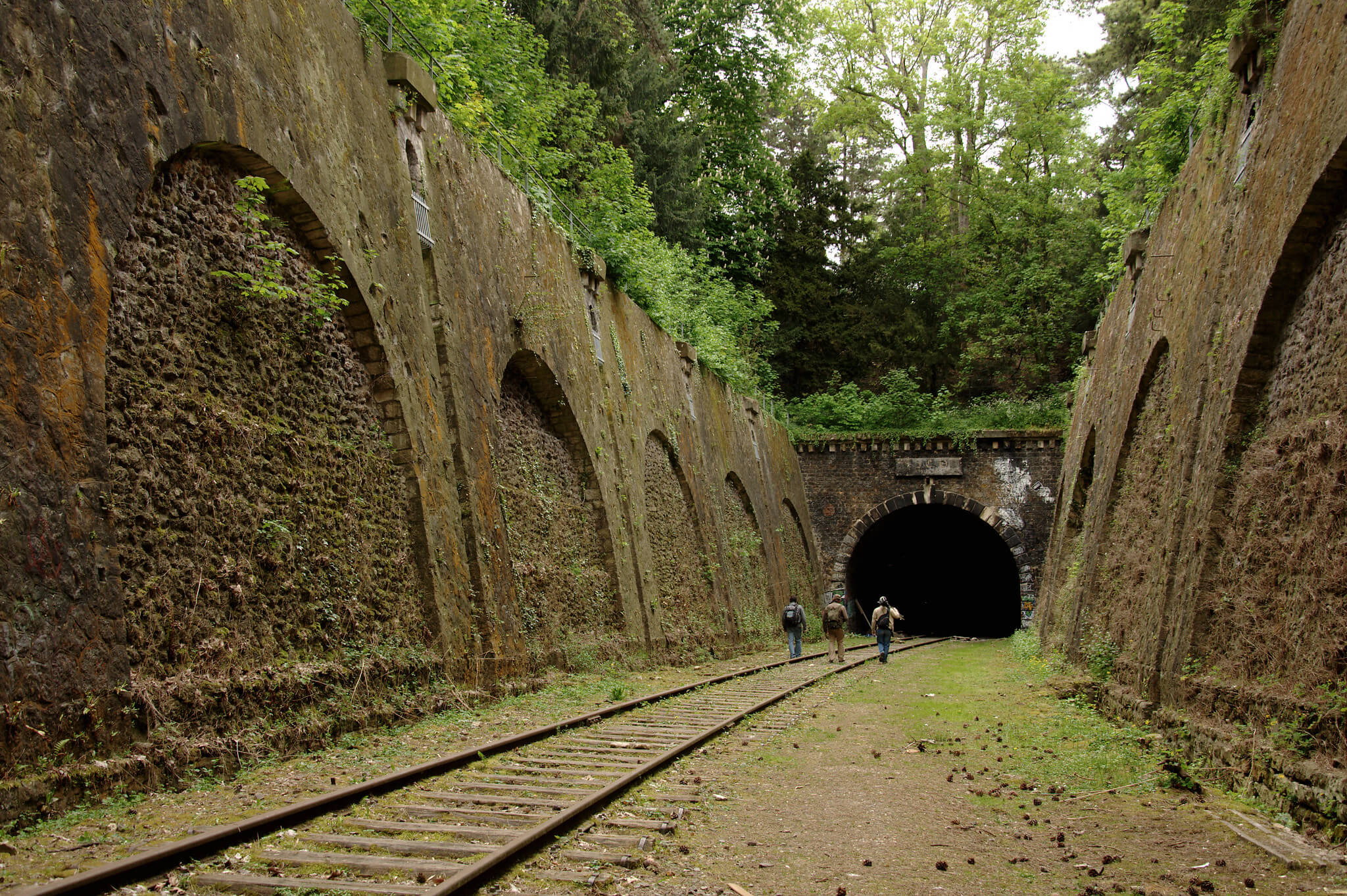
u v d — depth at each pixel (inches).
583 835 218.1
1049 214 1684.3
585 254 697.6
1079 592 652.1
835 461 1398.9
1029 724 425.4
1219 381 394.0
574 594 600.1
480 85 676.1
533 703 438.6
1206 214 453.4
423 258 467.2
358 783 251.8
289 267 362.9
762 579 1088.2
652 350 847.7
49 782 213.9
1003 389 1720.0
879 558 1665.8
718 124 1505.9
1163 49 577.3
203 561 293.3
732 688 580.4
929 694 559.5
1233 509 365.4
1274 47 372.5
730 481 1066.7
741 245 1547.7
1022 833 239.1
